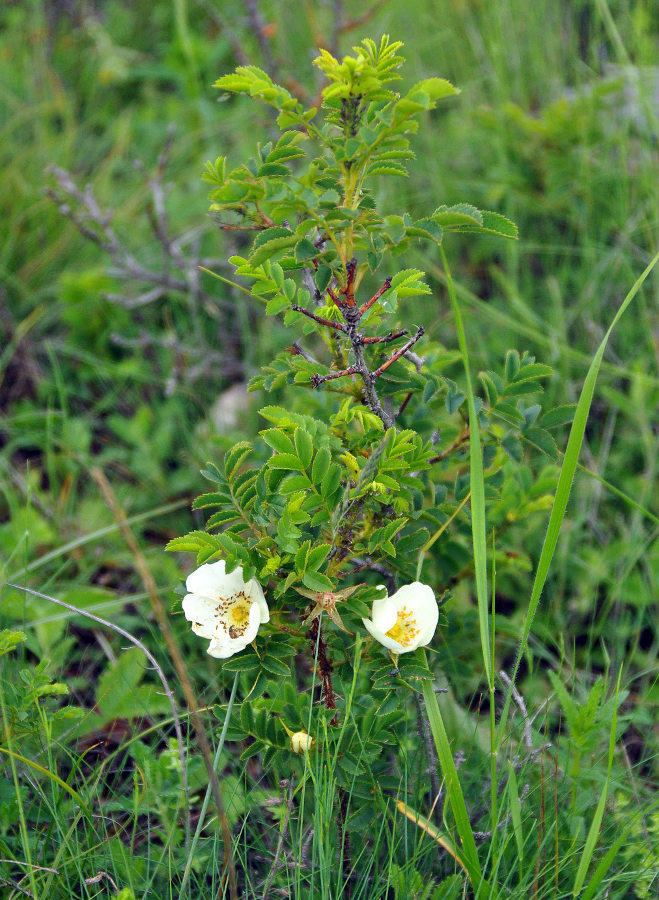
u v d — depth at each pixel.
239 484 0.97
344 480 0.98
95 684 1.13
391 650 0.94
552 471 1.09
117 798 1.02
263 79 0.92
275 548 0.95
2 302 1.37
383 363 0.99
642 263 1.37
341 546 0.96
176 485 1.28
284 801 0.98
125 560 1.22
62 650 1.11
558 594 1.18
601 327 1.34
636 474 1.27
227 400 1.36
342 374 0.95
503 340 1.34
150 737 1.09
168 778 1.02
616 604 1.17
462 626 1.08
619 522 1.22
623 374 1.25
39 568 1.19
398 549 0.99
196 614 0.94
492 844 0.94
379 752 0.96
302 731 0.96
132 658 1.09
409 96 0.90
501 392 1.02
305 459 0.93
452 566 1.07
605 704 0.99
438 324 1.33
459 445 1.04
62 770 1.05
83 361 1.42
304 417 0.95
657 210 1.32
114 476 1.30
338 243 0.94
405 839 0.97
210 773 0.91
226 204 0.96
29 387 1.39
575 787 1.00
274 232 0.92
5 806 0.99
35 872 0.97
